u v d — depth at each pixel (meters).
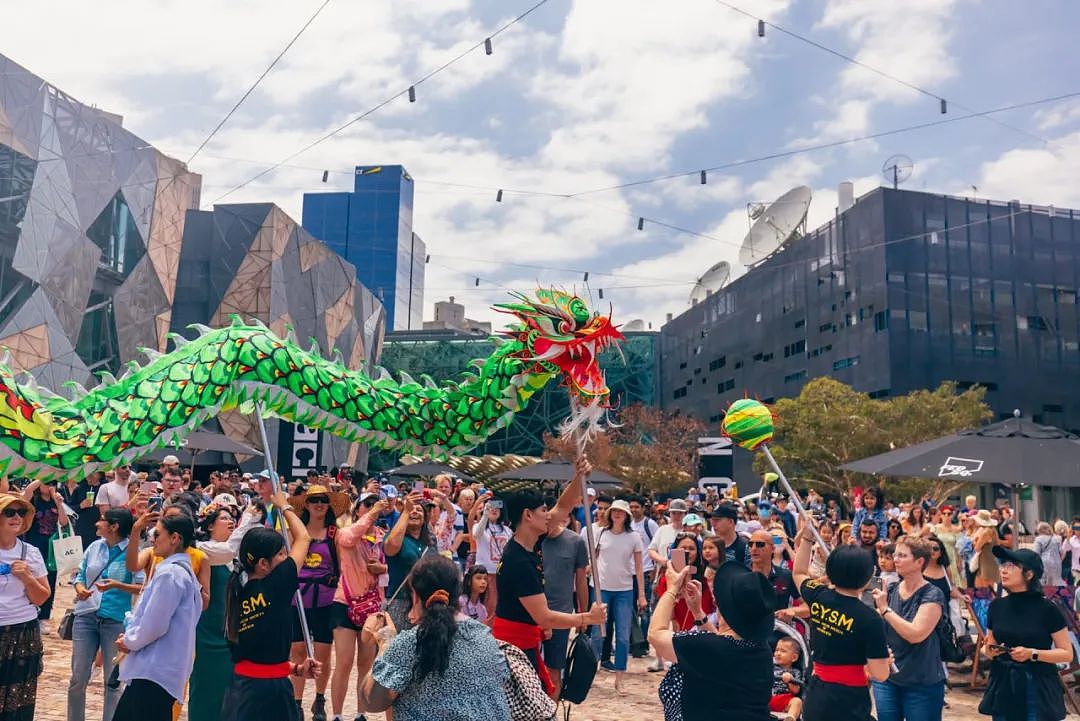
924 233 49.91
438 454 6.78
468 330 130.38
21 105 35.06
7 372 5.37
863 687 5.05
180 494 7.26
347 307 62.19
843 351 53.12
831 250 54.78
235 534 6.40
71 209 38.03
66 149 37.78
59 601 13.97
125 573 6.71
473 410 6.62
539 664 5.72
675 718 4.25
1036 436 9.34
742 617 4.13
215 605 6.24
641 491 51.38
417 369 88.19
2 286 34.00
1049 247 51.44
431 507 10.76
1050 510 42.09
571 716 8.59
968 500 14.12
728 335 69.19
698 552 7.47
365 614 7.28
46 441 5.37
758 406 6.93
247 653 5.00
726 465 41.25
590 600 10.26
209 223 52.56
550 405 78.00
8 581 5.89
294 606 7.47
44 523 12.00
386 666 3.66
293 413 6.33
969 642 10.64
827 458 38.19
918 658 6.10
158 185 44.84
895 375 48.31
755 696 4.09
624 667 10.02
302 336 54.66
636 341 89.12
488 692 3.64
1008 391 49.53
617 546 10.24
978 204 50.94
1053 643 6.02
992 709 6.12
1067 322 50.97
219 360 6.09
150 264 44.34
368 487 12.08
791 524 16.02
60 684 8.56
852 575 5.03
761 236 60.28
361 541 7.53
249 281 51.28
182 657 5.21
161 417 5.78
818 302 56.06
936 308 49.28
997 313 50.06
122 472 12.23
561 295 6.48
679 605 7.28
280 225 52.50
